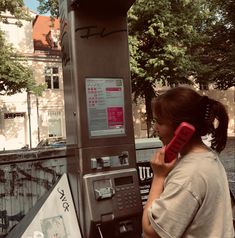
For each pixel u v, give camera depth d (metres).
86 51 2.53
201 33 23.16
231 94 33.03
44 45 30.52
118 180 2.55
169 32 20.45
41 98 28.08
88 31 2.54
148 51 21.16
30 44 28.19
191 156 1.46
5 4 20.30
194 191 1.35
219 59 23.34
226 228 1.38
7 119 26.89
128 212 2.53
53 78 28.98
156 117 1.58
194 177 1.38
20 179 4.18
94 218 2.42
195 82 22.98
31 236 2.54
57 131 28.81
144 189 3.79
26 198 4.20
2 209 4.05
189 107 1.50
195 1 21.67
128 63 2.69
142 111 30.06
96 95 2.55
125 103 2.66
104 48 2.60
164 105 1.53
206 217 1.36
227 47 23.17
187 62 20.81
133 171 2.61
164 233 1.35
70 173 2.66
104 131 2.56
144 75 20.61
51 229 2.57
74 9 2.50
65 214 2.60
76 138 2.51
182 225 1.34
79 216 2.54
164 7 20.33
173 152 1.50
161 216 1.37
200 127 1.51
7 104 26.75
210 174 1.39
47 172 4.34
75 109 2.50
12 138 27.02
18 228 2.75
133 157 2.64
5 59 18.94
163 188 1.50
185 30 20.97
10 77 19.09
